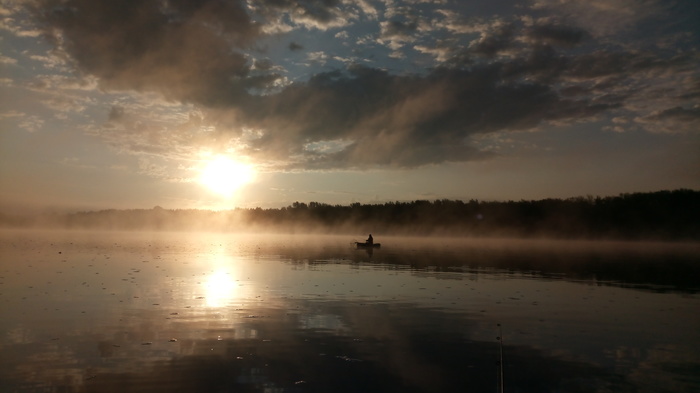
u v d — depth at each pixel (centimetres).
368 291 2036
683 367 1067
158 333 1295
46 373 991
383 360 1090
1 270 2645
